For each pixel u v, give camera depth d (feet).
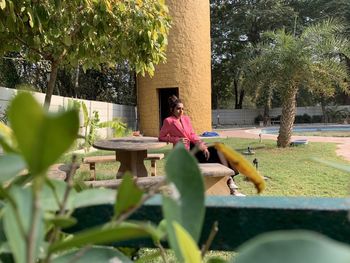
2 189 1.83
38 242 1.77
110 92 69.21
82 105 22.35
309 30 35.68
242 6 87.61
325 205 2.39
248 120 96.73
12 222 1.75
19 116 1.04
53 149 1.09
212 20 89.66
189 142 15.89
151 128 53.62
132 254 2.85
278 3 84.69
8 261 2.02
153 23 15.66
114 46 17.51
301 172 22.62
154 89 53.06
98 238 1.50
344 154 32.32
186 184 1.96
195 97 52.42
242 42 89.86
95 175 20.74
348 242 2.26
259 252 1.04
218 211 2.48
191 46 52.01
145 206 2.44
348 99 95.71
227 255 7.80
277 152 34.22
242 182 19.47
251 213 2.43
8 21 12.23
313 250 1.00
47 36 15.34
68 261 2.02
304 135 55.93
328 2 86.02
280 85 37.04
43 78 51.44
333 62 35.63
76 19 14.67
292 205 2.41
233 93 104.32
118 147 17.52
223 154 2.41
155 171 21.97
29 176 2.42
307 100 94.02
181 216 1.88
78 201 2.16
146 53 16.22
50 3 13.15
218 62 92.84
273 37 37.14
